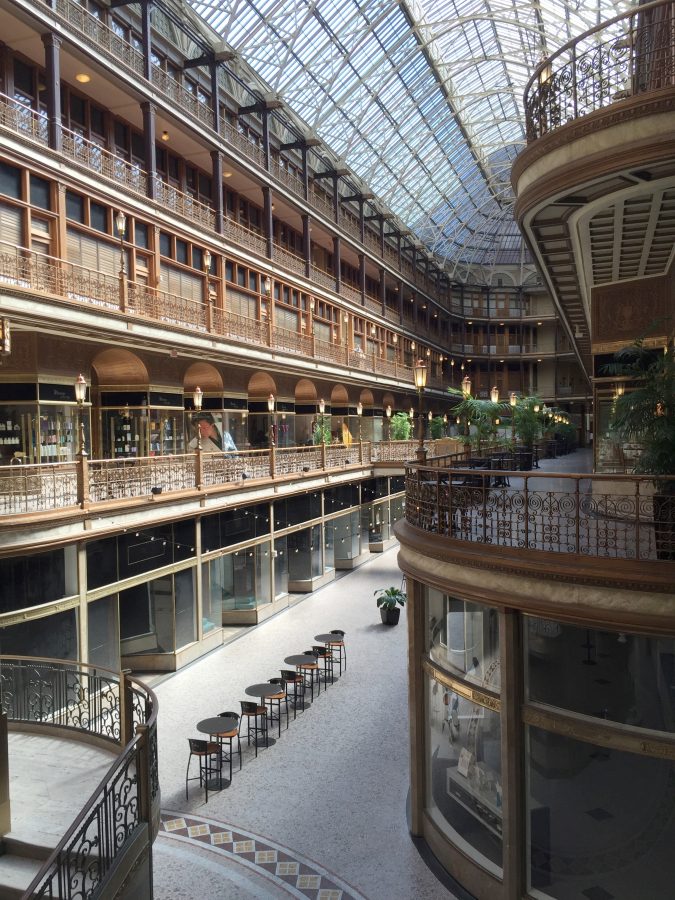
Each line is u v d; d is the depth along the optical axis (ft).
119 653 50.31
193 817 34.83
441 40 106.01
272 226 97.40
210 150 75.92
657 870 22.90
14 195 49.11
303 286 100.07
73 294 51.44
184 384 83.05
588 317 58.18
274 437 95.91
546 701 25.40
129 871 18.99
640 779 23.40
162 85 70.49
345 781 38.24
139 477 52.42
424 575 29.40
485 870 27.37
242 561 70.03
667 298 44.83
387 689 52.16
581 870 24.53
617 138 26.94
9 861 20.03
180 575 57.36
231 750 41.63
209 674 55.52
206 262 74.54
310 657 51.47
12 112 52.80
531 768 25.81
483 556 25.88
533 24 96.53
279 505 77.20
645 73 31.01
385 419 153.17
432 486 30.07
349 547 98.63
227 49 75.56
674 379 25.63
